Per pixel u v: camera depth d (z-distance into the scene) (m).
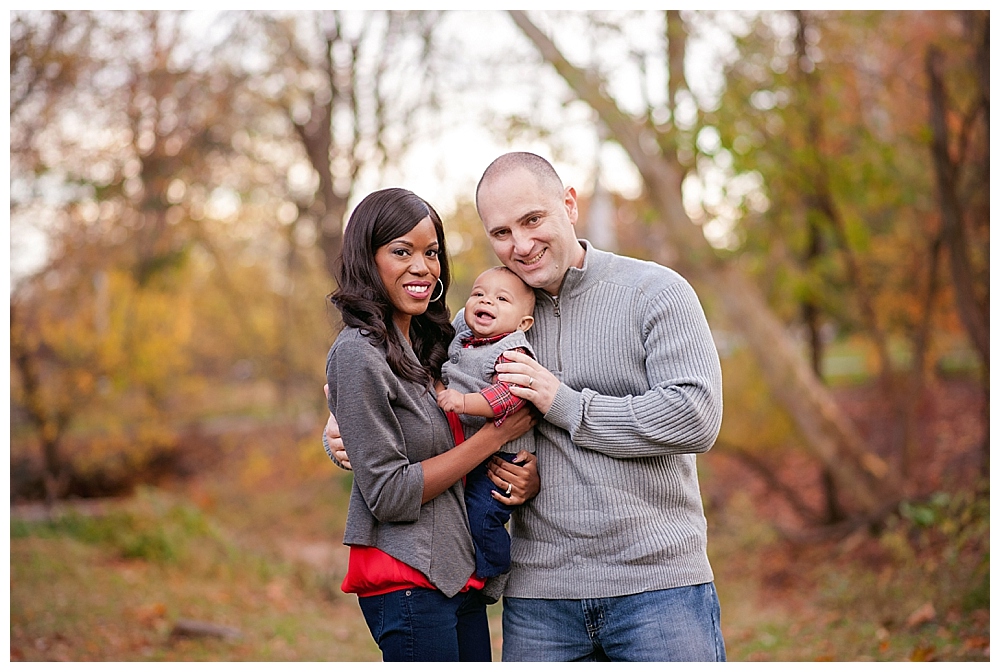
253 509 12.86
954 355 12.34
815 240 8.75
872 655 5.18
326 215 11.34
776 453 11.01
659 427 2.56
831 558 7.63
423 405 2.66
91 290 12.95
